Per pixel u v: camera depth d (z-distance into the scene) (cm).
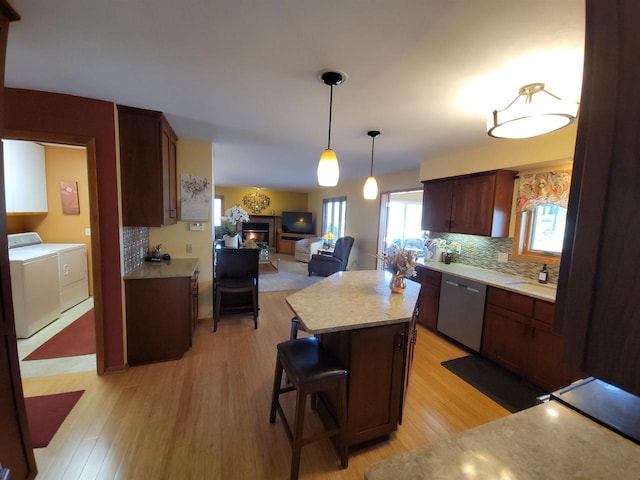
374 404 164
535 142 255
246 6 111
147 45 139
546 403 91
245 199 925
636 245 35
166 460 153
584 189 40
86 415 185
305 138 299
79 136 207
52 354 261
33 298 299
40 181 373
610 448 73
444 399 217
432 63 148
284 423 165
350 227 674
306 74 164
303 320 151
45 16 117
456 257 379
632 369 36
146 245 312
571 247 43
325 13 114
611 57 36
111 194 221
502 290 258
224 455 158
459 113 213
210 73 166
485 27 119
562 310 45
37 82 182
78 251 386
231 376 236
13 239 345
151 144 233
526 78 159
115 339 234
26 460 134
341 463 154
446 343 317
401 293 208
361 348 156
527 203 289
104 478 142
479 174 310
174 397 206
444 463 66
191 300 277
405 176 490
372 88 178
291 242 912
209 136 301
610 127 36
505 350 256
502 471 64
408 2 106
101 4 111
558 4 104
